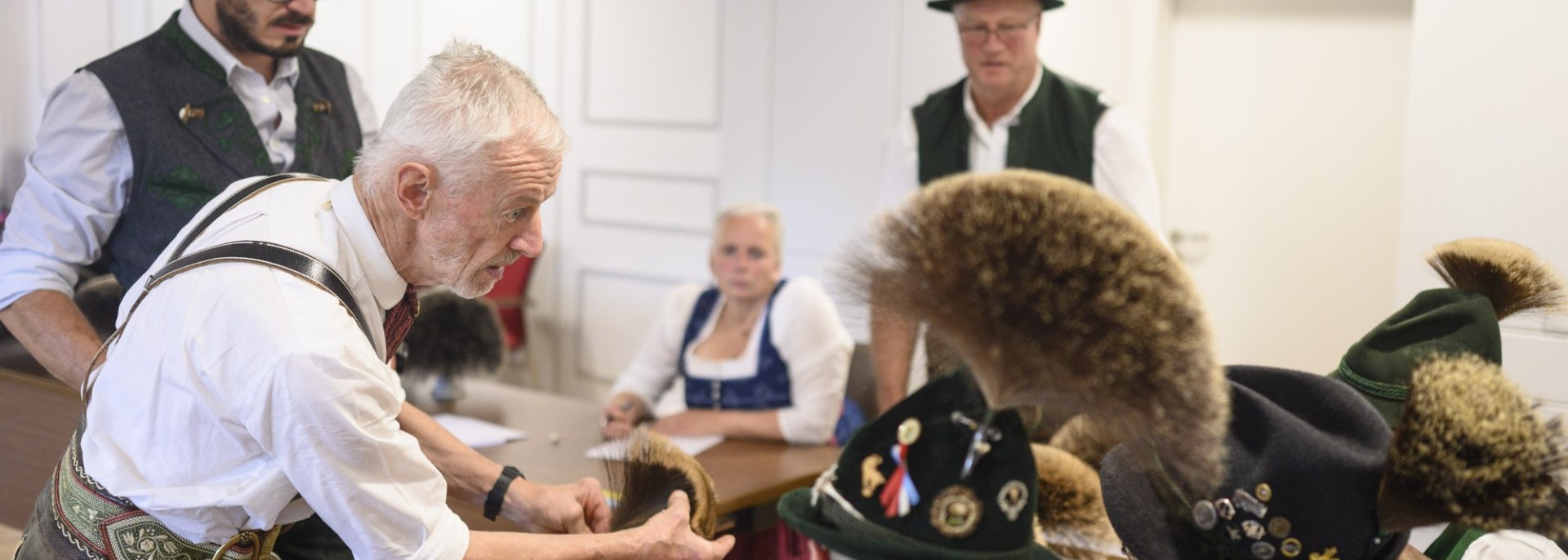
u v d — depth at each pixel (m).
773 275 2.83
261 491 1.28
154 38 2.02
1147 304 0.76
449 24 4.86
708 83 4.86
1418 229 3.13
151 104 1.98
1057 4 2.93
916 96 4.25
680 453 1.67
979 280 0.77
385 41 4.53
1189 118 4.29
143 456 1.32
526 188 1.32
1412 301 1.23
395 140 1.31
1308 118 4.09
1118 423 0.79
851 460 0.91
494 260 1.38
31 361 2.31
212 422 1.27
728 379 2.80
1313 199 4.12
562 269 5.46
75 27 2.55
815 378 2.64
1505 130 2.98
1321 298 4.15
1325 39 4.04
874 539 0.88
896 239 0.81
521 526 1.77
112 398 1.33
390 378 1.35
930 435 0.88
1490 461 0.83
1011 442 0.86
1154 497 0.96
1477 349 1.15
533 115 1.34
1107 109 2.96
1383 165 3.99
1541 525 0.83
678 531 1.51
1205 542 0.95
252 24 2.00
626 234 5.23
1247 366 1.00
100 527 1.36
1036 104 2.99
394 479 1.30
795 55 4.54
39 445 2.07
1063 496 1.10
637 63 5.08
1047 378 0.78
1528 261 1.22
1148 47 4.12
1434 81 3.06
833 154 4.47
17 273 1.93
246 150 2.09
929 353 0.89
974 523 0.85
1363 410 0.93
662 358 2.99
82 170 1.93
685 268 5.05
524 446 2.47
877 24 4.31
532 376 5.17
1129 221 0.77
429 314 2.77
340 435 1.23
